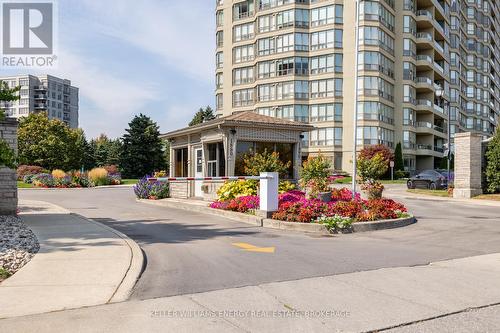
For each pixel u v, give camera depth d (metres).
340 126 53.69
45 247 8.88
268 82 57.00
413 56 58.56
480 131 85.75
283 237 11.14
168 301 5.75
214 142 19.83
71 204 20.55
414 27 59.22
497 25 100.25
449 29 72.44
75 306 5.48
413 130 58.53
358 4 18.36
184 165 23.14
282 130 19.53
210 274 7.21
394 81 57.06
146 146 68.31
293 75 55.09
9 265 7.53
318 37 54.94
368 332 4.76
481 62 87.19
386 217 13.73
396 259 8.52
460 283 6.74
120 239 9.85
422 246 10.06
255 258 8.48
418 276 7.16
